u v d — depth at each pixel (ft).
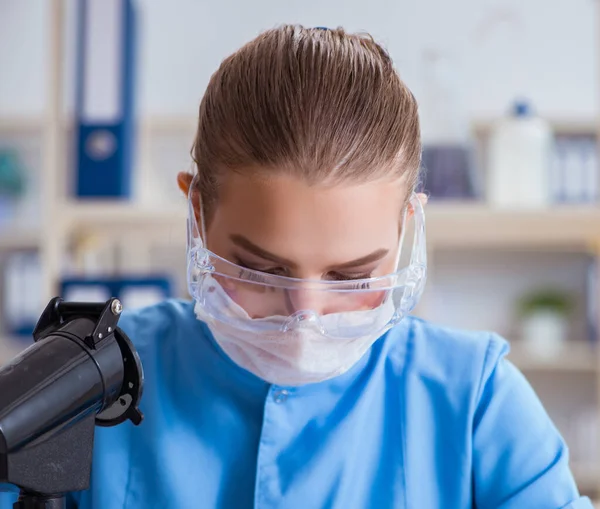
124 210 8.33
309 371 3.06
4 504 3.30
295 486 3.22
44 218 8.33
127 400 2.46
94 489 3.31
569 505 3.19
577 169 9.18
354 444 3.32
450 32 10.30
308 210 2.82
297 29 3.11
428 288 10.08
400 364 3.49
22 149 10.34
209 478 3.30
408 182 3.08
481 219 8.73
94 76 8.14
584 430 9.84
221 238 3.04
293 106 2.84
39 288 9.10
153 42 10.32
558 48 10.27
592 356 9.37
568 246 10.11
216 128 3.02
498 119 9.71
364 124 2.84
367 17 10.32
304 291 2.96
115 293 8.04
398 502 3.30
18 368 2.23
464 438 3.36
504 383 3.44
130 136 8.27
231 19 10.32
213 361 3.41
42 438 2.19
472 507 3.42
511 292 10.16
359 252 2.89
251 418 3.37
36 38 10.53
